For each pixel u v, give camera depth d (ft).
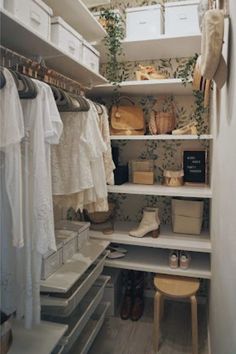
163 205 8.36
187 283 6.44
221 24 3.13
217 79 3.66
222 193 4.07
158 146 8.18
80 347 5.61
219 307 4.25
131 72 8.11
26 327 4.04
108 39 6.66
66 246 5.60
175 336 6.73
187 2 6.39
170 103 7.97
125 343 6.50
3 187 3.65
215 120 5.35
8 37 3.99
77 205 5.53
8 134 3.37
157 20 6.63
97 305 6.53
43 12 4.23
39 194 3.85
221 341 3.93
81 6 5.23
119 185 7.55
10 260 3.95
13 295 3.99
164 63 7.86
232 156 3.08
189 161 7.71
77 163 5.24
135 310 7.44
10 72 3.48
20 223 3.56
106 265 7.14
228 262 3.33
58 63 5.27
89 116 5.33
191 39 6.42
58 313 5.04
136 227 7.95
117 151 8.14
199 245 6.64
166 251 7.79
